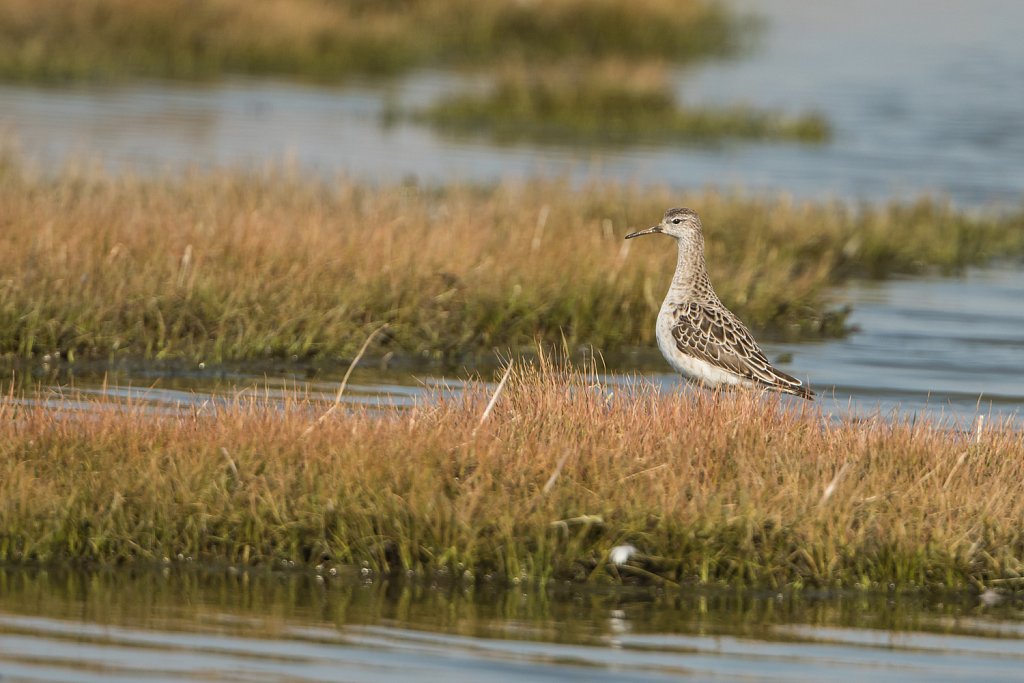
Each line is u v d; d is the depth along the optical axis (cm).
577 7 4906
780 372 1295
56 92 3497
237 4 4366
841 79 4797
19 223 1711
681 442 1110
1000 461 1149
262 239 1741
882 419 1275
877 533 1025
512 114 3669
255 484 1032
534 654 877
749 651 896
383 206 2011
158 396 1397
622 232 2133
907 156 3444
